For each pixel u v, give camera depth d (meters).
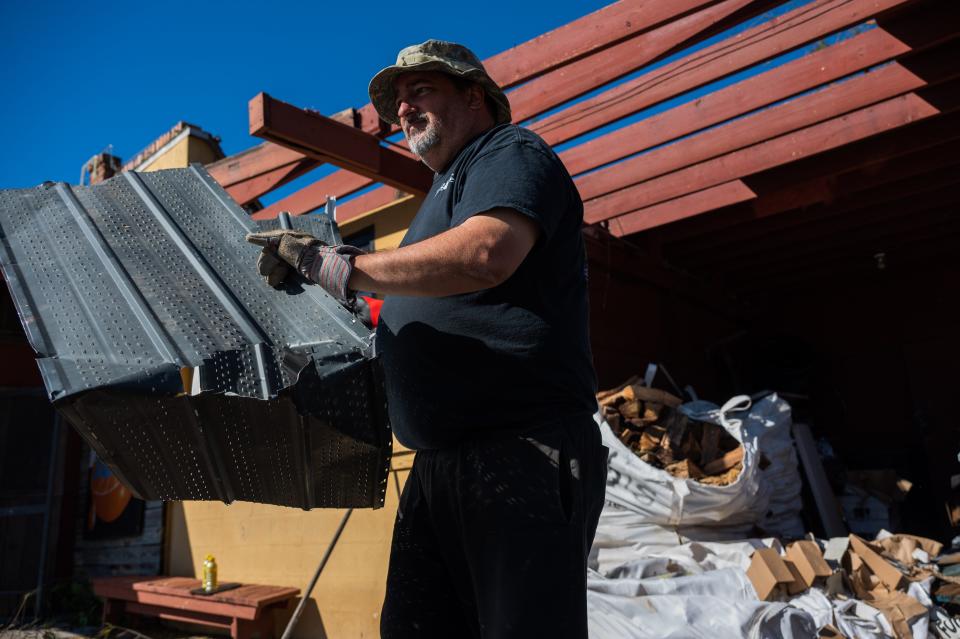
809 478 5.14
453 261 1.23
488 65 4.39
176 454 1.34
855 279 8.23
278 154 4.85
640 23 3.83
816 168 5.40
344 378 1.25
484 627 1.34
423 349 1.47
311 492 1.50
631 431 4.41
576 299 1.51
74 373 1.16
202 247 1.66
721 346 7.77
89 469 7.68
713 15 3.72
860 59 4.15
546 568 1.30
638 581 3.34
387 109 1.90
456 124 1.65
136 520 6.90
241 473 1.42
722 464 4.26
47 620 6.74
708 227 6.33
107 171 7.82
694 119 4.82
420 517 1.57
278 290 1.50
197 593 5.22
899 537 4.25
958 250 7.32
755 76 4.59
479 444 1.42
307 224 1.83
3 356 7.76
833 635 3.10
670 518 3.87
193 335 1.27
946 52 4.20
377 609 4.73
